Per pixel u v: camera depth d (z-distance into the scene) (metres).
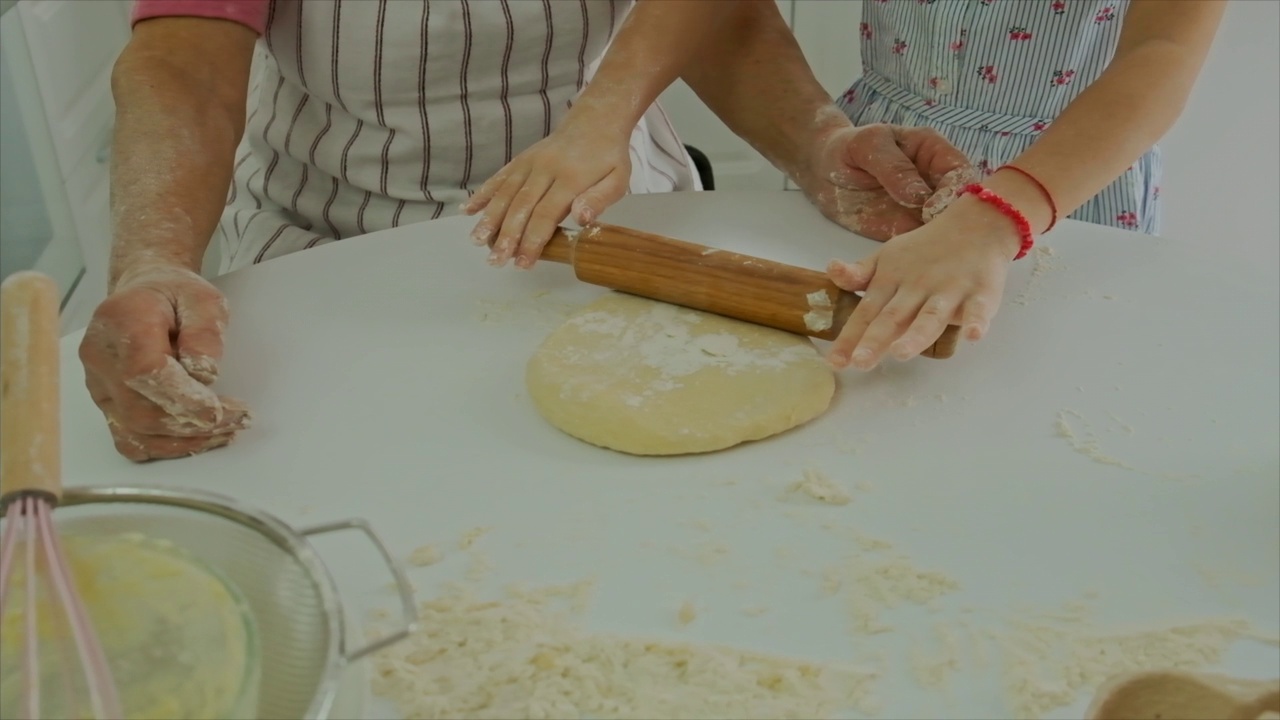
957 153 0.89
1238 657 0.50
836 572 0.56
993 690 0.49
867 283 0.73
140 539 0.43
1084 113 0.82
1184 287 0.81
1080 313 0.79
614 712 0.48
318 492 0.62
